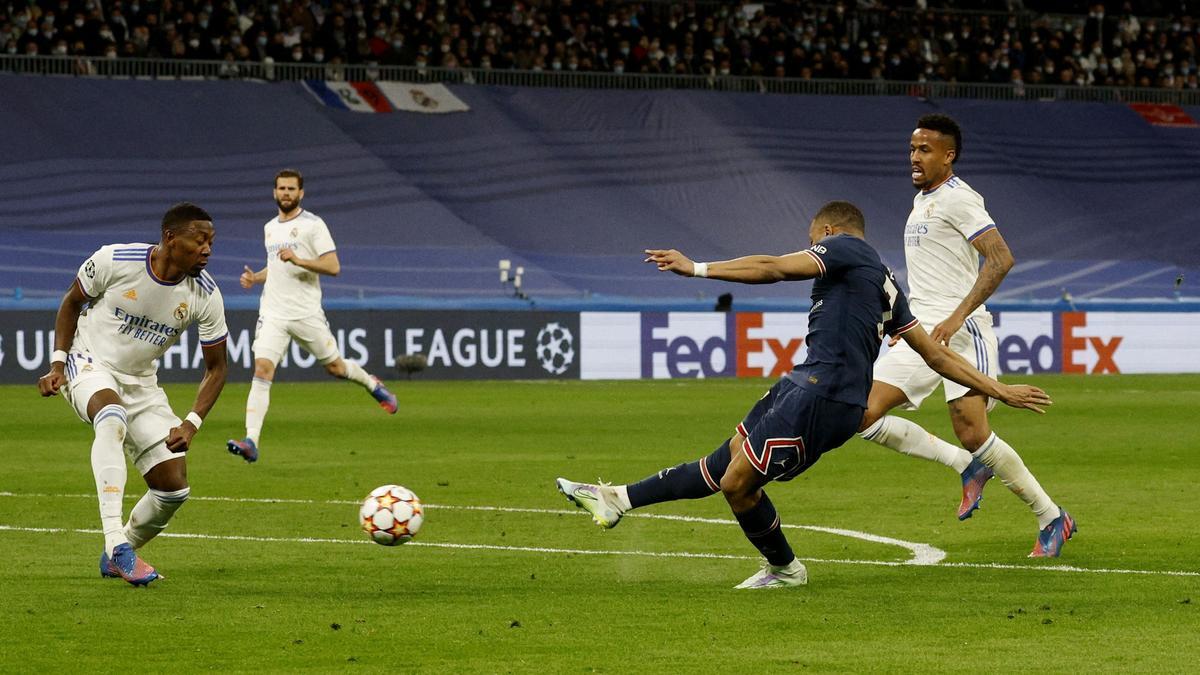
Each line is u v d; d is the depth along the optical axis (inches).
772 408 935.7
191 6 4790.8
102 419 961.5
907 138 5167.3
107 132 4468.5
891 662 732.7
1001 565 1055.0
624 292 4340.6
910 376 1173.1
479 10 5103.3
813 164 4963.1
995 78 5467.5
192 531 1226.0
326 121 4714.6
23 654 749.9
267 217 4315.9
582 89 5083.7
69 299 987.3
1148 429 2310.5
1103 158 5270.7
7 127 4387.3
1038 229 4869.6
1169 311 4379.9
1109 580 986.1
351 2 4938.5
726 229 4650.6
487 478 1635.1
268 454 1897.1
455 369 3619.6
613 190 4726.9
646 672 711.1
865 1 5561.0
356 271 4180.6
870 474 1673.2
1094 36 5649.6
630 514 1334.9
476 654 751.1
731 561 1076.5
